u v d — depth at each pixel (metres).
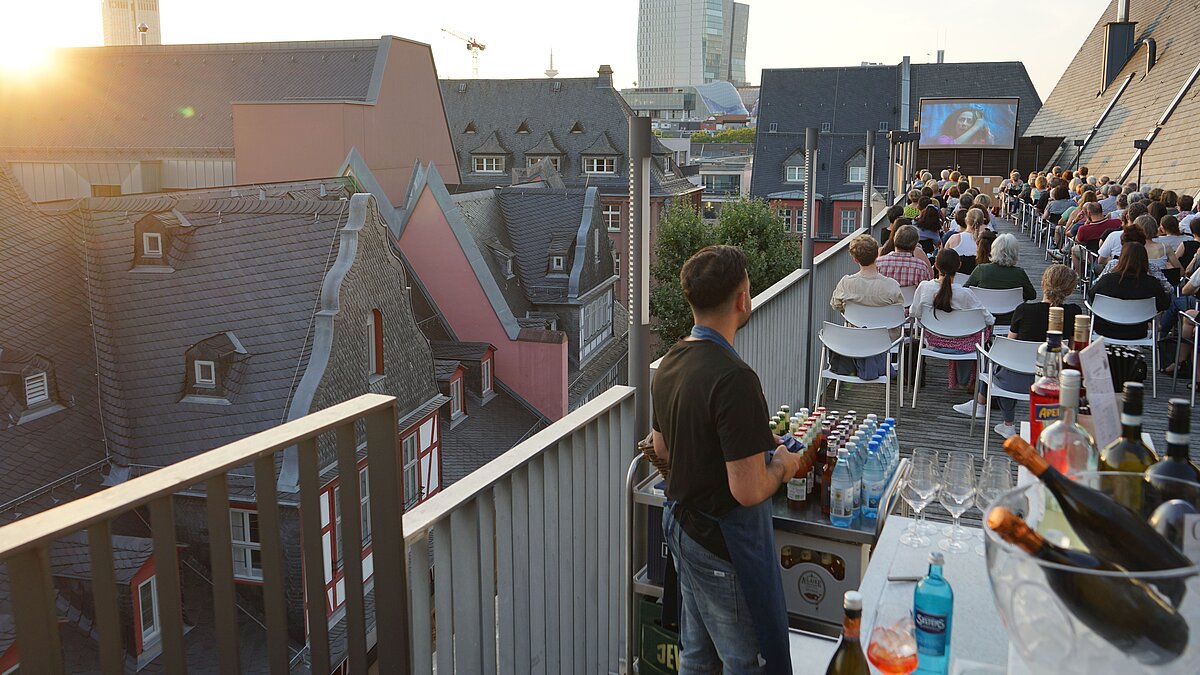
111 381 26.75
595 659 3.71
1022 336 6.35
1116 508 1.37
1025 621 1.28
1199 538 1.45
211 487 1.73
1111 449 2.02
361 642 2.14
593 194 45.88
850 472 3.23
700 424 2.57
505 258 43.06
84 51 64.62
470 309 37.41
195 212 28.84
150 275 27.73
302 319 26.27
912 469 2.96
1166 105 30.73
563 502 3.35
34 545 1.44
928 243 11.06
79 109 62.91
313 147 46.31
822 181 72.81
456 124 76.00
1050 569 1.24
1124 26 40.78
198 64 62.44
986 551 1.35
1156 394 7.84
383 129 51.62
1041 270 16.16
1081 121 41.66
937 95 75.50
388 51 52.38
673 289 47.16
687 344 2.67
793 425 3.60
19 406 25.16
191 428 25.88
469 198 43.69
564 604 3.41
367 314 27.67
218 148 59.88
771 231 48.81
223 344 25.89
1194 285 7.76
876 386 8.48
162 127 60.84
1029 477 2.70
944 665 2.03
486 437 34.38
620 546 3.85
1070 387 2.31
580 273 43.97
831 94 76.25
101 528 1.55
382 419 2.15
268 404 25.41
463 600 2.76
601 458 3.65
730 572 2.65
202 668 4.12
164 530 1.66
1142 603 1.19
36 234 27.61
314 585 1.98
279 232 27.77
